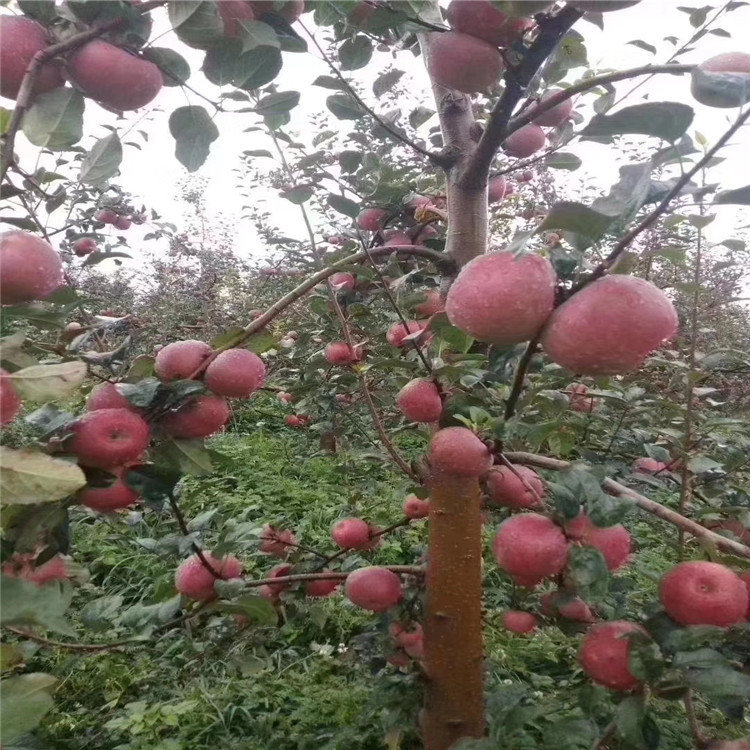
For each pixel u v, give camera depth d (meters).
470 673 1.64
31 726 0.91
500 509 2.26
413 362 1.89
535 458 1.50
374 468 4.03
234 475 5.12
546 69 1.73
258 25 1.10
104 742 2.61
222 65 1.16
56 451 1.15
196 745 2.55
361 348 2.55
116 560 3.73
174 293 6.71
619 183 0.99
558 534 1.20
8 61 0.98
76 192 2.54
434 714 1.66
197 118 1.23
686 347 3.25
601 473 1.23
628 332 0.89
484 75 1.19
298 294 1.51
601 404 2.70
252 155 2.24
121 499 1.25
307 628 3.22
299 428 5.70
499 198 2.26
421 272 2.19
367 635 2.11
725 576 1.15
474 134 1.64
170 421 1.32
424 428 2.03
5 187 1.46
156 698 2.82
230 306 6.87
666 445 2.62
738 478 2.48
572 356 0.92
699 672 1.11
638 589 2.64
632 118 0.91
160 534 3.59
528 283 0.92
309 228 2.35
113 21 0.99
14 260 1.01
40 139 1.06
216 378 1.33
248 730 2.67
